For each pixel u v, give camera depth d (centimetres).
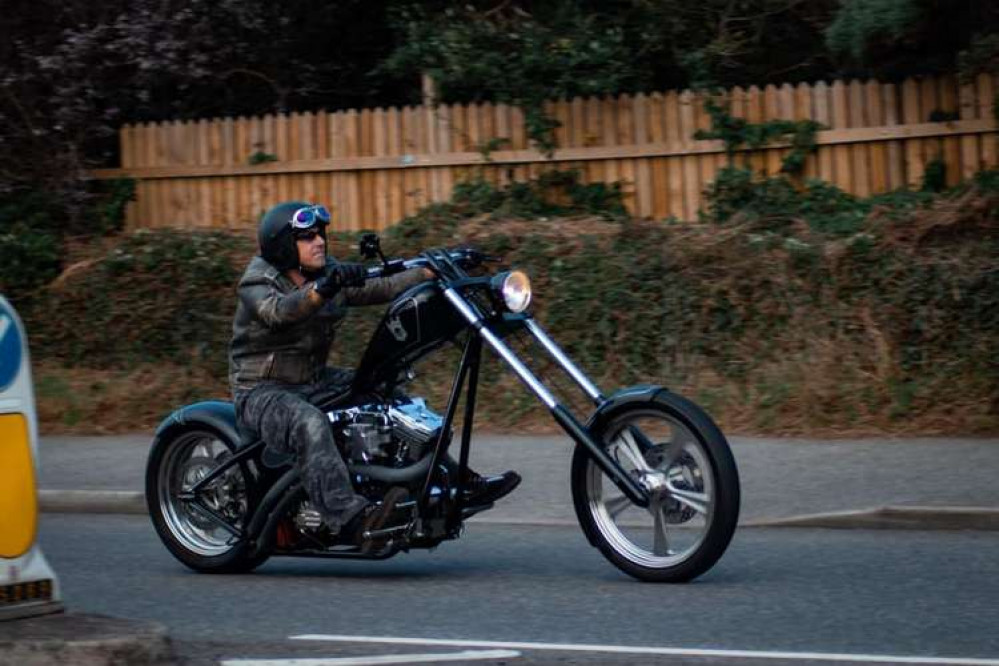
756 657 711
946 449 1341
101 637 689
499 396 1596
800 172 1739
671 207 1792
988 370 1472
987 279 1515
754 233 1680
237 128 1977
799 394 1494
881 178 1709
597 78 1823
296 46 2131
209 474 973
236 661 720
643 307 1633
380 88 2167
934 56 1739
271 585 943
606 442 890
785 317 1595
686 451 866
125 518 1279
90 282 1867
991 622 784
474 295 903
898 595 859
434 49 1873
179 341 1814
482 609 842
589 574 948
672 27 1869
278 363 940
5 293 1902
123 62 2017
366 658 723
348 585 934
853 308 1564
